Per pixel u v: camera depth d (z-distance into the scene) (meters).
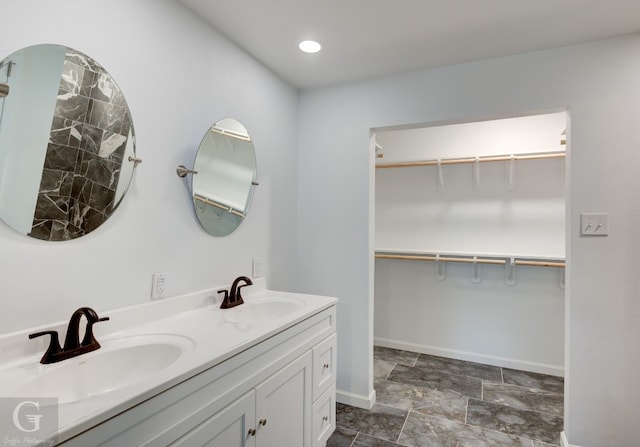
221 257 1.88
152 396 0.88
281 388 1.46
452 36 1.86
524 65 2.01
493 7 1.61
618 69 1.82
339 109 2.49
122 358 1.19
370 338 2.40
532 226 2.99
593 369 1.83
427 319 3.34
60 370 1.03
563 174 2.89
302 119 2.60
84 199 1.22
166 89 1.54
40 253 1.11
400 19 1.71
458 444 1.96
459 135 3.23
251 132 2.11
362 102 2.42
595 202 1.84
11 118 1.02
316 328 1.78
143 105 1.43
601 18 1.67
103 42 1.27
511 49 1.97
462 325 3.21
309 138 2.58
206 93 1.76
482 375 2.87
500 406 2.38
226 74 1.90
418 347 3.37
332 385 1.95
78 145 1.20
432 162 3.18
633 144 1.79
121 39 1.34
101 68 1.27
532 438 2.02
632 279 1.78
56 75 1.13
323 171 2.53
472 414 2.27
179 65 1.60
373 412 2.29
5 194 1.02
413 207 3.44
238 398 1.20
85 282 1.23
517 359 3.00
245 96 2.05
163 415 0.92
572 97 1.90
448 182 3.30
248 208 2.09
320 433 1.81
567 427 1.90
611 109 1.83
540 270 2.94
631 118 1.79
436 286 3.31
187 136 1.65
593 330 1.83
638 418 1.77
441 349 3.28
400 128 2.41
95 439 0.76
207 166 1.76
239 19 1.73
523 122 3.02
